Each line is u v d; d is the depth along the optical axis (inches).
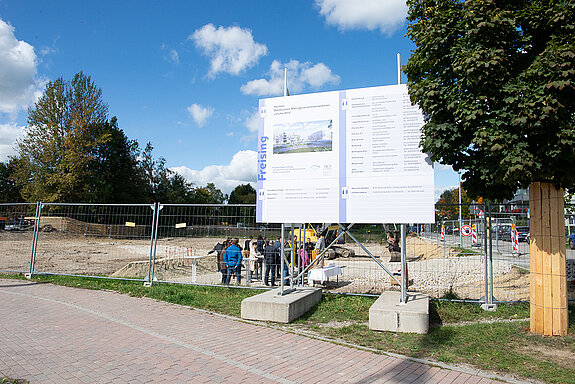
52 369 169.3
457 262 565.6
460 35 233.5
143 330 239.5
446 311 289.6
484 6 208.4
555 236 231.8
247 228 413.1
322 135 304.0
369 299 336.5
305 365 183.6
